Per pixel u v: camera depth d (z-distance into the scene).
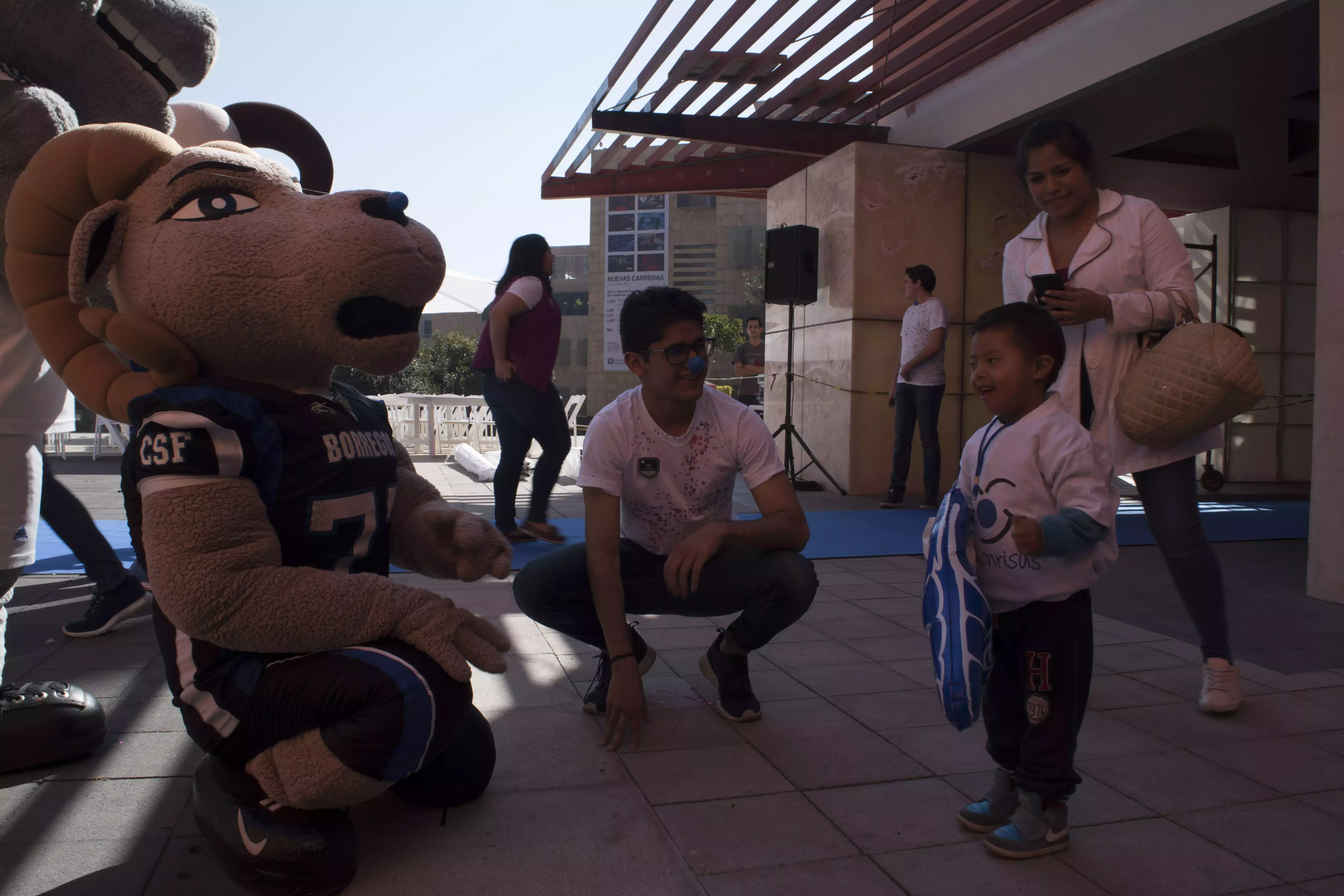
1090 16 6.58
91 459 11.10
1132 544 5.75
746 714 2.64
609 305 32.44
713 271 35.97
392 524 2.06
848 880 1.82
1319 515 4.23
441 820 2.03
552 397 5.20
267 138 2.62
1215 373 2.51
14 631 3.33
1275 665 3.25
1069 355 2.91
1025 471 1.99
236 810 1.74
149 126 2.30
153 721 2.51
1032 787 1.93
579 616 2.64
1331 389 4.11
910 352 7.19
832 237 8.34
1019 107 7.29
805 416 8.99
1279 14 5.29
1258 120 7.31
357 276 1.63
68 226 1.74
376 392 24.88
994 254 8.27
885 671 3.13
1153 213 2.83
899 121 8.84
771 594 2.53
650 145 9.06
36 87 2.04
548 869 1.83
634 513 2.64
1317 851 1.97
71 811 2.00
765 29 6.37
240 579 1.54
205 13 2.30
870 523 6.46
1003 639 2.09
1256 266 9.84
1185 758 2.45
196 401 1.59
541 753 2.41
